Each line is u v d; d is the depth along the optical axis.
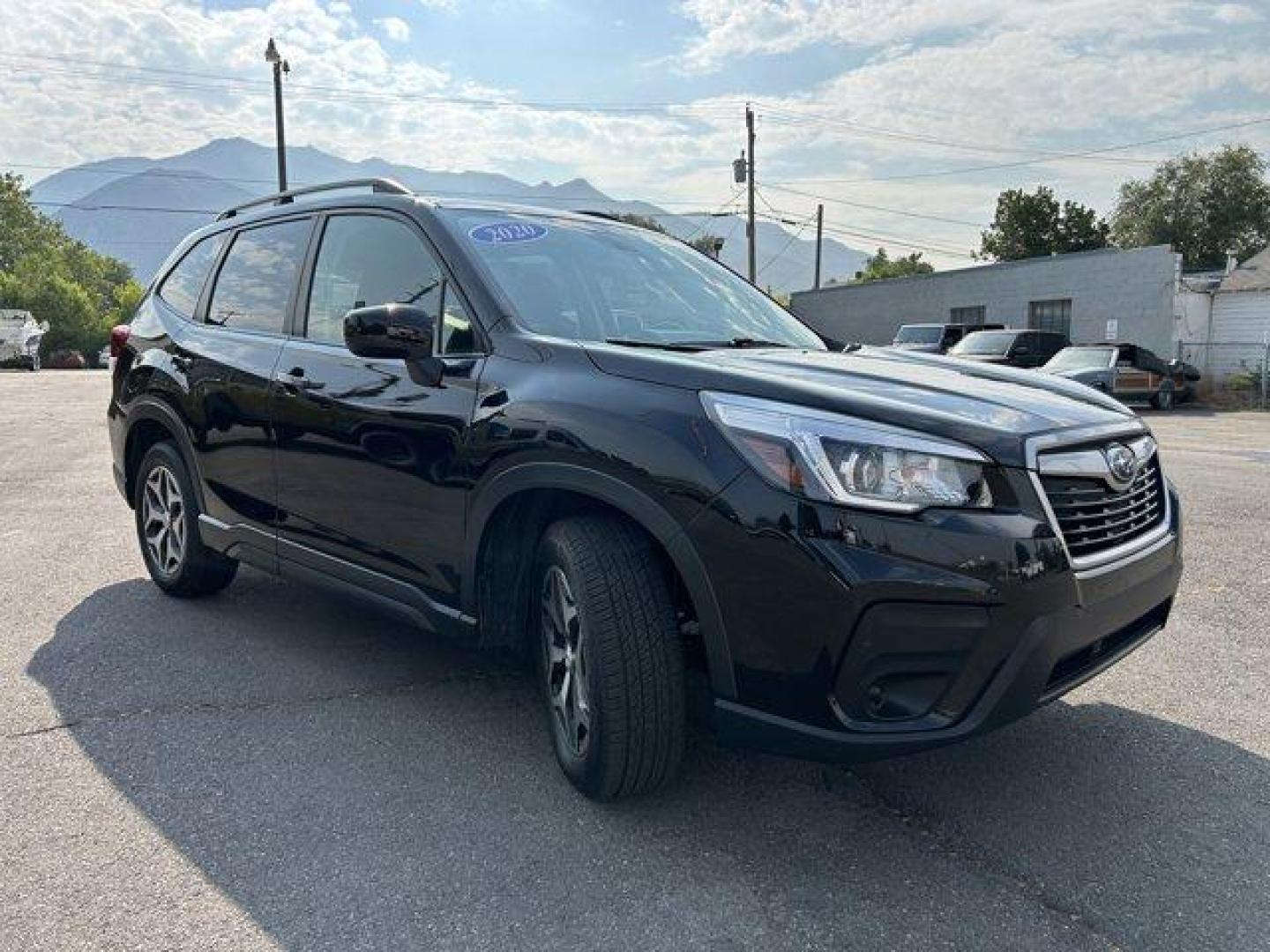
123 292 81.88
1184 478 9.41
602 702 2.68
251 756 3.19
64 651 4.16
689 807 2.88
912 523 2.34
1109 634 2.71
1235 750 3.29
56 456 10.83
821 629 2.36
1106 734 3.42
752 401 2.55
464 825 2.77
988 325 25.17
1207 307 27.66
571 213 4.11
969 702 2.37
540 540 3.13
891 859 2.62
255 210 4.59
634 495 2.63
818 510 2.37
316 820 2.79
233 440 4.11
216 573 4.75
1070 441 2.61
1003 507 2.41
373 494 3.42
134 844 2.66
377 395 3.38
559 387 2.87
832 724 2.39
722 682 2.54
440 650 4.23
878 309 34.97
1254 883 2.51
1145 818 2.84
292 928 2.30
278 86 29.72
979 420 2.53
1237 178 53.97
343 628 4.51
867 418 2.45
